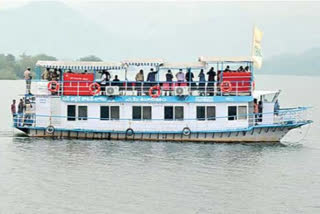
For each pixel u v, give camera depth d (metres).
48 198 45.91
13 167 54.84
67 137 68.19
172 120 66.94
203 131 66.69
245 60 67.25
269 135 67.75
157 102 66.75
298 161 59.38
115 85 68.81
